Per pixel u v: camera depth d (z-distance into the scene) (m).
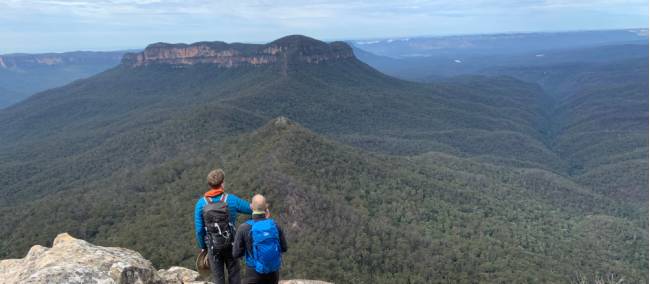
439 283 60.16
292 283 14.61
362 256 63.00
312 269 55.12
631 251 91.50
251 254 9.39
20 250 68.94
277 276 9.77
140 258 12.80
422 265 63.72
